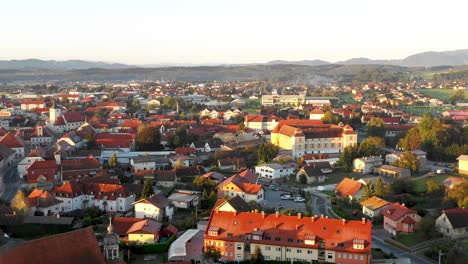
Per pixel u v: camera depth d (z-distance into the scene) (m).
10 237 171.75
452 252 157.88
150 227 173.75
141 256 160.75
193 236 171.00
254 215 160.25
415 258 162.38
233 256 154.62
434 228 185.25
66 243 114.19
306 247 149.00
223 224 159.38
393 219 184.88
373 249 167.50
